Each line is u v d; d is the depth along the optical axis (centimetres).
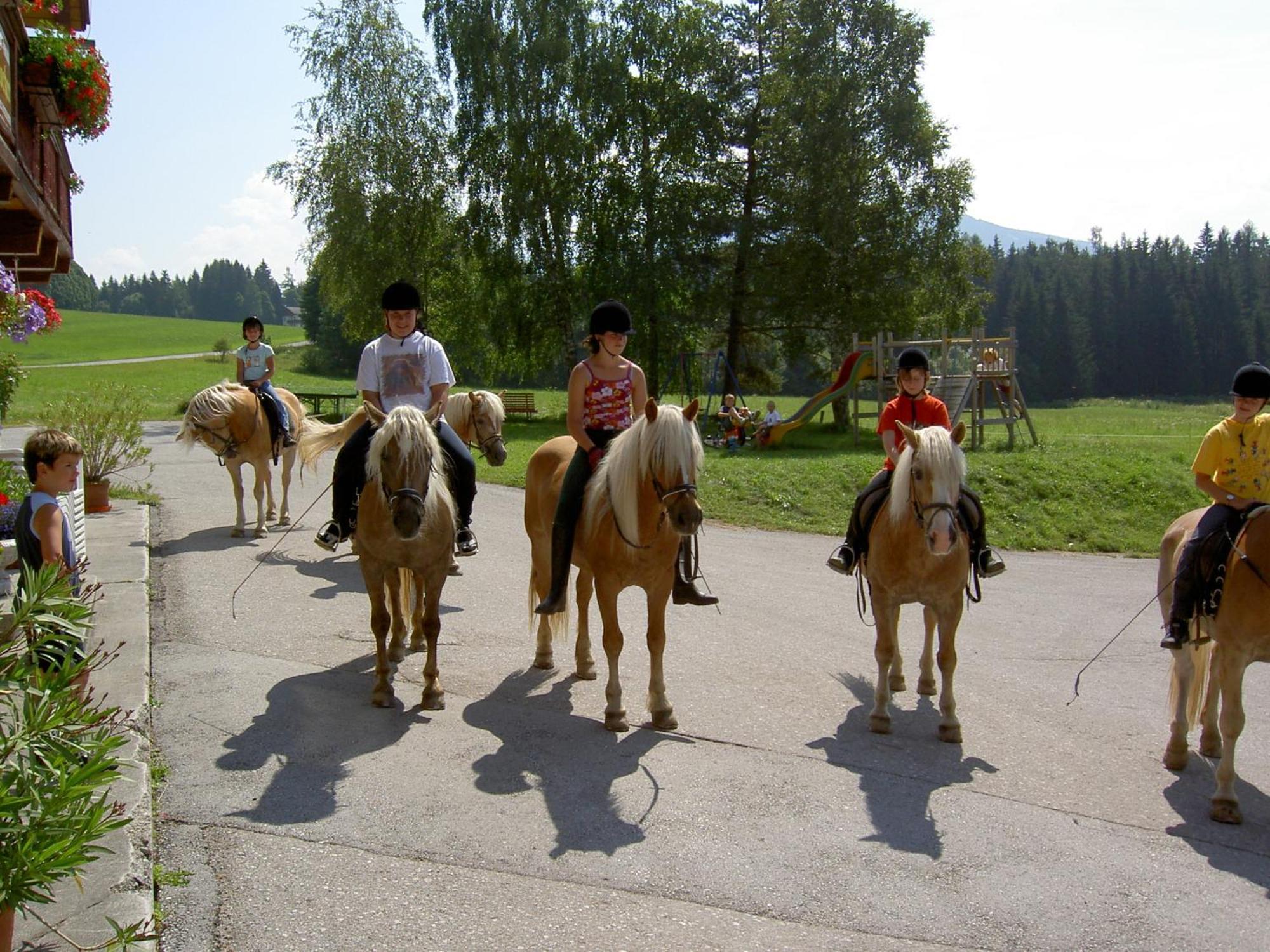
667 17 3412
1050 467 1691
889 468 684
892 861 452
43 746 302
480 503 1574
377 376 718
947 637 615
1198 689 600
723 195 3475
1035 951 387
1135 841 486
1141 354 9338
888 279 3412
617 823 480
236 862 429
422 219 3400
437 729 597
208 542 1132
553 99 3294
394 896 406
